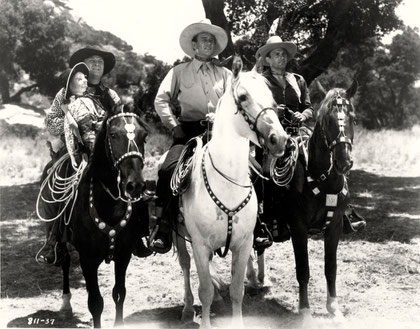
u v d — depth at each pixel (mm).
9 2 31328
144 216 5301
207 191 4594
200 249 4680
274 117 4039
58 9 39688
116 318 4934
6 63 32156
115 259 4945
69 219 5004
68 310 5793
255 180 5312
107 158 4555
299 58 12836
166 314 5723
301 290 5254
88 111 5191
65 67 33594
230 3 11461
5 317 5645
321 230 5438
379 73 52500
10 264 8094
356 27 15117
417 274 7012
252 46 10812
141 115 4590
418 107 54344
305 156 5367
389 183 14945
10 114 28906
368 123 50969
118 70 31891
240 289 4699
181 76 5480
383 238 9008
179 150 5332
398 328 5066
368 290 6367
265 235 5500
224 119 4453
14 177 17281
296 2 10797
